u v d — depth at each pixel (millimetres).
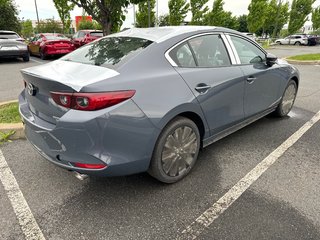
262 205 2580
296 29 39750
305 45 33844
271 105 4281
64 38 14984
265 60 4031
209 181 2971
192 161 3051
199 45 3109
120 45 2957
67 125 2238
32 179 3043
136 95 2379
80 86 2186
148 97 2447
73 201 2680
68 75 2424
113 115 2252
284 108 4773
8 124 4094
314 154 3541
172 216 2463
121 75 2416
